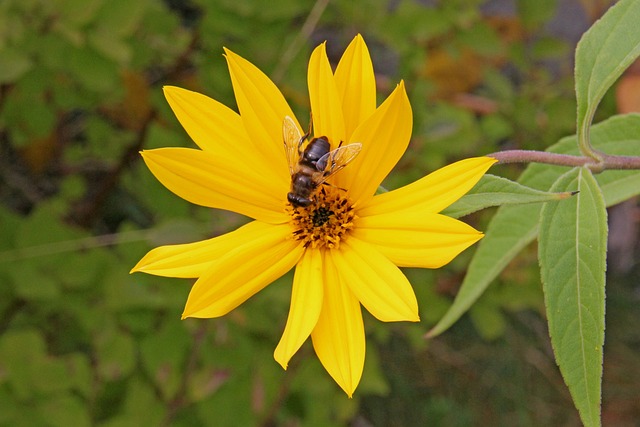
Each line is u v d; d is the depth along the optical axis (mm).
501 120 491
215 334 422
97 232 555
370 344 488
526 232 322
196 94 294
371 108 292
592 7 493
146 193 431
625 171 326
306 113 431
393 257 287
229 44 423
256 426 432
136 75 452
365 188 296
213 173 294
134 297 420
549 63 600
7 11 403
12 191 565
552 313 290
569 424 604
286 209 299
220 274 287
